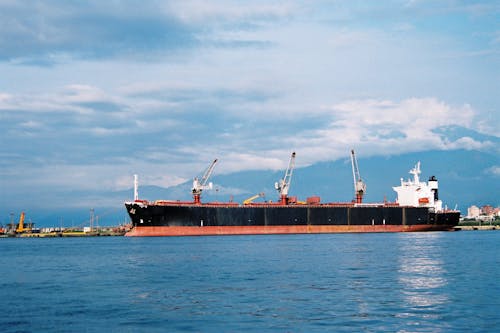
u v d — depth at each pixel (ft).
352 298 211.41
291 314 183.42
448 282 253.65
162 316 184.14
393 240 627.46
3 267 374.63
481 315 179.73
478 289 232.12
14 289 254.68
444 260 363.35
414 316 178.70
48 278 298.35
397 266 325.83
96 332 165.27
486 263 342.64
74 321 179.63
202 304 203.41
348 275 281.54
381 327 164.66
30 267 371.15
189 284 255.91
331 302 203.41
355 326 166.09
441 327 164.25
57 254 513.45
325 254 418.10
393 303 200.64
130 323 175.22
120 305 204.85
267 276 280.31
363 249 472.44
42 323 177.78
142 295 225.97
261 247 513.04
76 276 304.30
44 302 214.69
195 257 407.03
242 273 295.07
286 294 221.87
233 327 167.22
